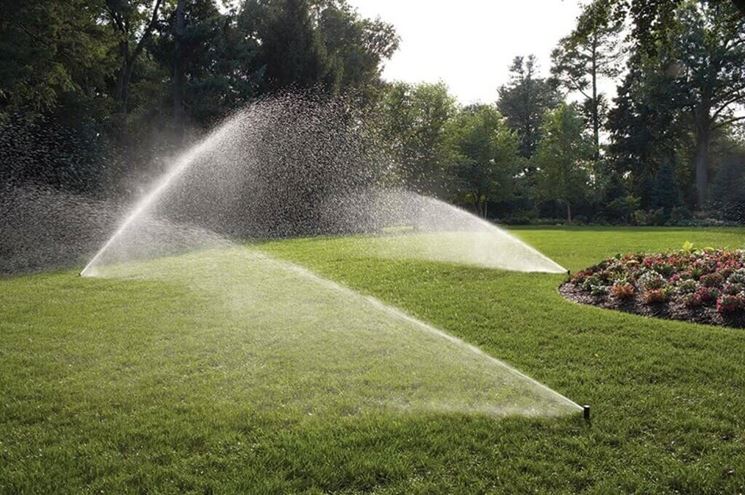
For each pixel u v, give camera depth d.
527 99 60.47
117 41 23.30
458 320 7.29
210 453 3.75
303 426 4.12
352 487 3.37
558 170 42.09
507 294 8.66
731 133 49.78
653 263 9.19
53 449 3.82
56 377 5.31
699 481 3.37
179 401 4.66
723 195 43.16
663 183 43.66
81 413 4.44
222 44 27.72
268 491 3.28
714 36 15.38
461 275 10.55
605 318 7.05
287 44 28.19
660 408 4.40
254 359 5.75
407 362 5.58
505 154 43.28
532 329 6.73
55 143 21.59
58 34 19.91
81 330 7.02
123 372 5.42
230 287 9.90
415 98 35.12
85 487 3.37
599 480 3.41
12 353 6.07
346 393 4.78
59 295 9.46
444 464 3.60
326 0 38.00
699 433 3.98
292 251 15.44
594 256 14.14
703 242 18.61
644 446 3.81
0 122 19.16
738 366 5.25
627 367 5.34
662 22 12.02
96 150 22.23
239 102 26.58
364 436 3.94
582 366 5.42
